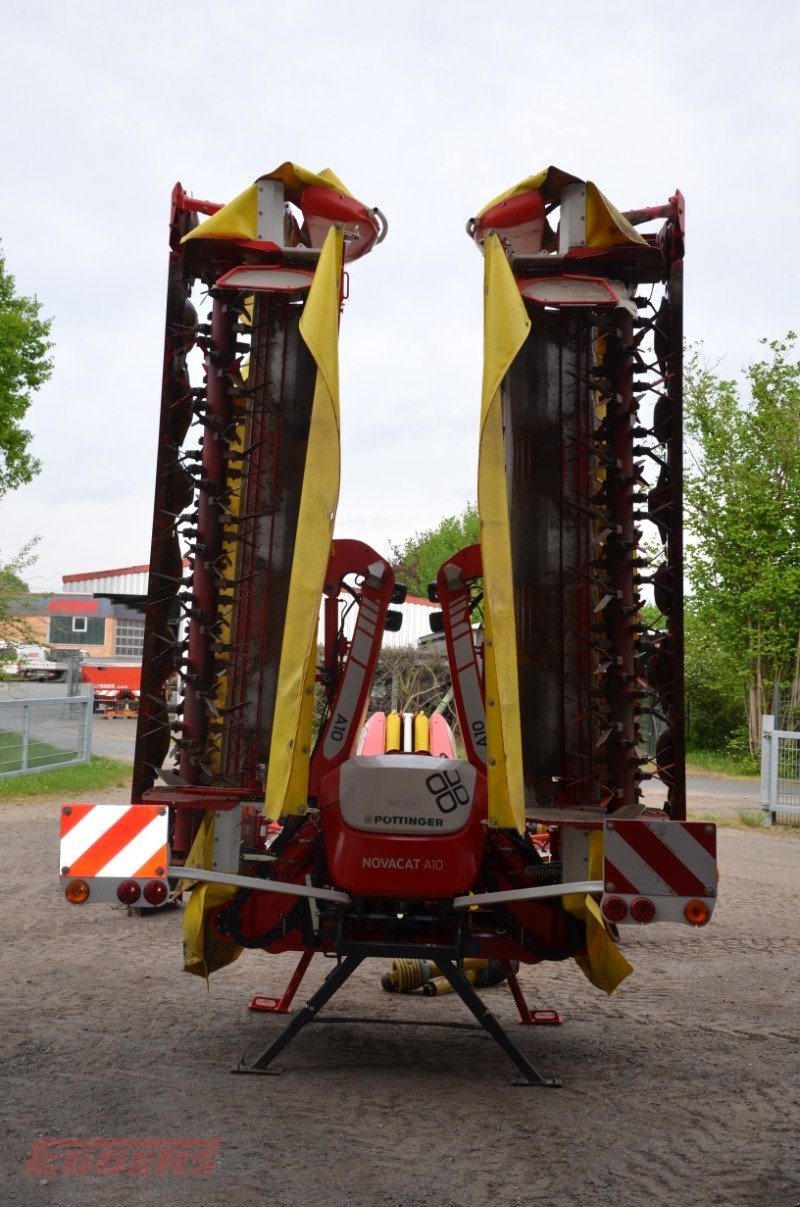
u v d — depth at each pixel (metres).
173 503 5.45
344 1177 3.74
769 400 28.86
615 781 5.25
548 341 5.46
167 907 8.87
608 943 4.74
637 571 5.46
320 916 5.06
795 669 28.11
